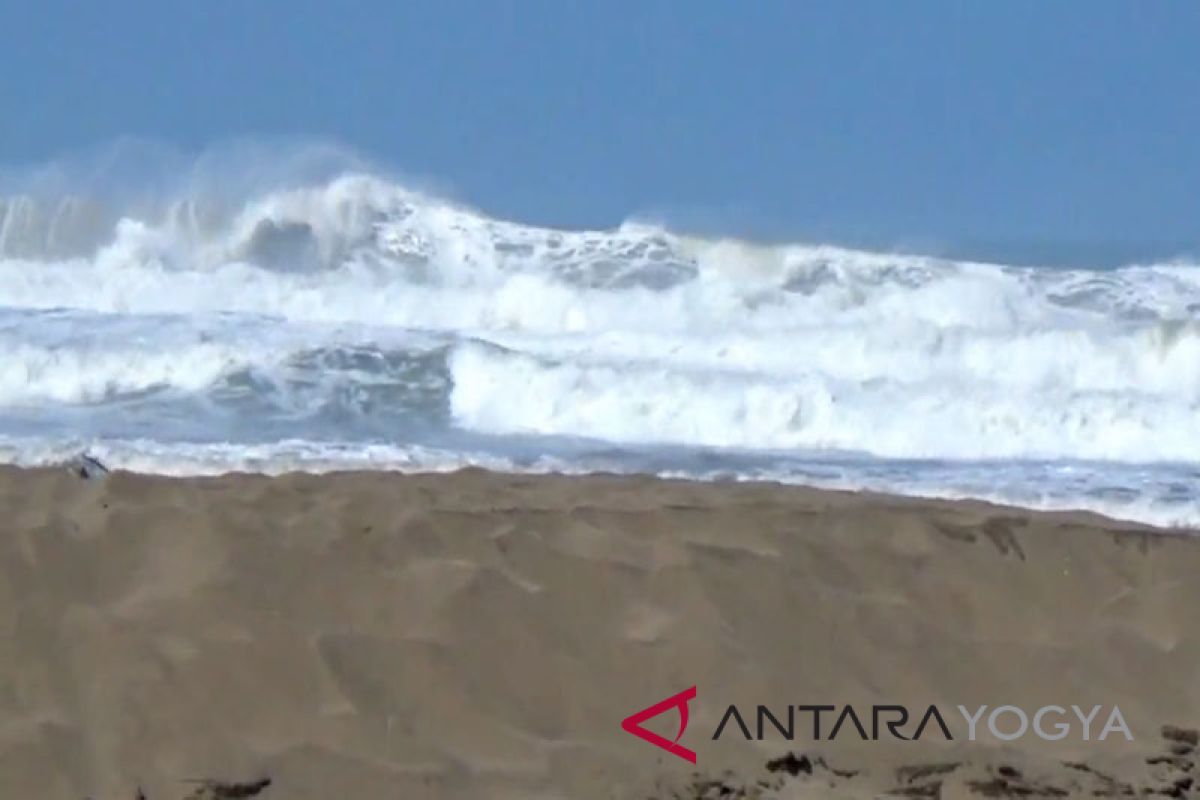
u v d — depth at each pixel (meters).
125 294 45.94
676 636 21.22
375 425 35.47
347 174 49.34
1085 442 37.56
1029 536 25.08
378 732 18.89
